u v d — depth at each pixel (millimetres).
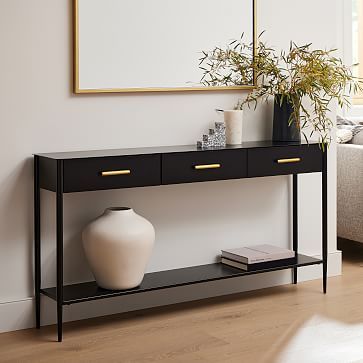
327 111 4691
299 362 3277
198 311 4039
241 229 4430
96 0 3809
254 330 3713
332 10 4680
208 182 4277
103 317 3945
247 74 4344
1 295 3709
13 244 3713
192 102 4195
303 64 4523
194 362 3297
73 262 3898
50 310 3836
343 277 4727
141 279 3814
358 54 6543
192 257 4266
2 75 3605
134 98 3994
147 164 3689
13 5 3600
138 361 3314
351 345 3490
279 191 4555
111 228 3656
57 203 3492
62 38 3746
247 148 3992
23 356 3383
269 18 4418
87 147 3877
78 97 3824
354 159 5070
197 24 4145
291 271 4602
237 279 4395
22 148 3691
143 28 3965
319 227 4738
